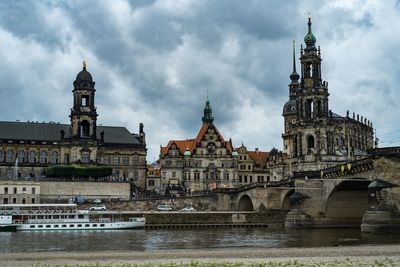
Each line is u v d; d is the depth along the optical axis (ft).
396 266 177.68
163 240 319.88
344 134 599.57
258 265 180.75
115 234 371.15
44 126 654.53
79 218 422.41
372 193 310.24
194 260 204.13
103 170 597.93
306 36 587.68
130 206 534.37
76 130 629.51
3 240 321.73
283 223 459.73
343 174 363.15
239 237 336.49
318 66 582.76
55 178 581.53
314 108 568.82
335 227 396.16
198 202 551.18
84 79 639.76
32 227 406.00
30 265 192.24
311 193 401.70
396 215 304.30
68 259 214.69
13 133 632.38
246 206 535.19
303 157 562.66
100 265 188.03
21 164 623.36
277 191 471.62
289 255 218.59
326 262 190.49
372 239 288.51
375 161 317.01
